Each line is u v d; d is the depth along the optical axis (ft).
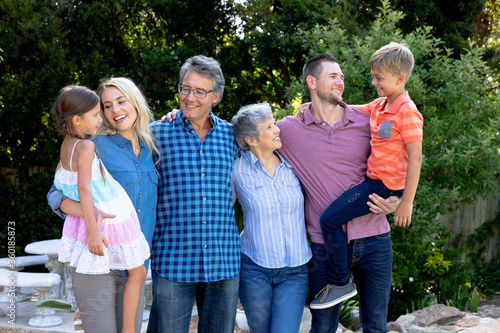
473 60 20.92
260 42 29.12
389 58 9.23
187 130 9.11
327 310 10.07
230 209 9.28
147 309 17.35
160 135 9.09
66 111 7.86
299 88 21.39
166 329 8.75
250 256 9.52
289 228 9.48
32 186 29.43
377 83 9.53
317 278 9.98
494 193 22.13
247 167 9.72
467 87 20.48
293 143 9.96
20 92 26.71
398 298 20.51
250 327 9.43
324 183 9.80
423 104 20.36
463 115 20.62
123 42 32.48
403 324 16.53
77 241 7.85
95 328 7.93
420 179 19.51
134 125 8.63
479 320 16.97
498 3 32.71
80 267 7.64
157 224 9.04
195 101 8.83
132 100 8.46
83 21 29.71
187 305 8.92
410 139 8.97
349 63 20.18
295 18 28.78
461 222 27.66
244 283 9.43
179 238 8.80
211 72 8.86
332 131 9.69
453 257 22.33
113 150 8.42
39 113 29.12
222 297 9.03
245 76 34.96
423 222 19.04
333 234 9.52
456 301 20.70
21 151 30.66
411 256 19.67
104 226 7.80
